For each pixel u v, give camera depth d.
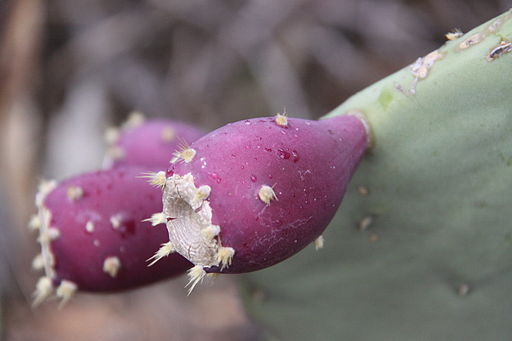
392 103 0.36
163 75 1.02
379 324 0.44
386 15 0.97
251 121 0.32
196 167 0.30
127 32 1.02
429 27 0.98
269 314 0.45
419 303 0.43
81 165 0.91
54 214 0.36
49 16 0.99
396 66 0.98
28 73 0.89
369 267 0.42
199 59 1.00
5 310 0.81
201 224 0.31
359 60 0.98
